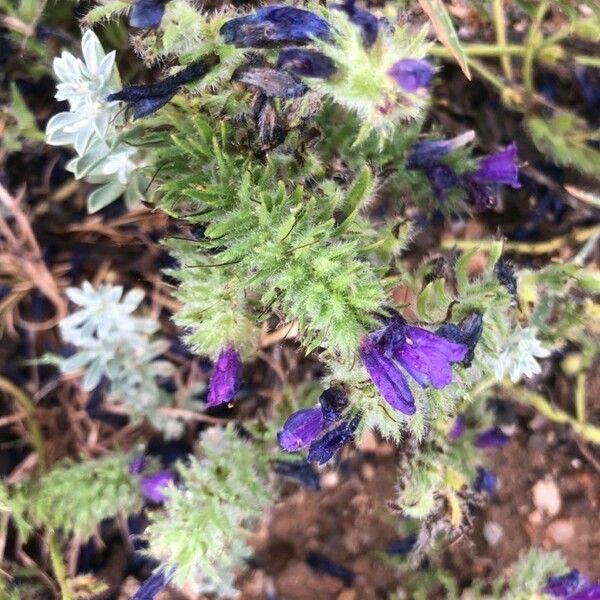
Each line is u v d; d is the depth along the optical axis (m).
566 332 0.27
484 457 0.29
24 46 0.26
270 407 0.30
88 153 0.23
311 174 0.22
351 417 0.20
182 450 0.30
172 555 0.23
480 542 0.31
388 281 0.20
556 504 0.31
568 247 0.30
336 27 0.18
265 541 0.31
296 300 0.19
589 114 0.31
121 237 0.28
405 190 0.25
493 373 0.25
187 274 0.22
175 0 0.19
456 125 0.30
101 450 0.30
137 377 0.28
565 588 0.26
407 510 0.25
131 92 0.19
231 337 0.22
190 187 0.21
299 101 0.20
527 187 0.31
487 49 0.29
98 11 0.22
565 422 0.31
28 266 0.28
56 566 0.27
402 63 0.16
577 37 0.30
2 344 0.29
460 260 0.22
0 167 0.27
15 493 0.28
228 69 0.20
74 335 0.26
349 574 0.30
